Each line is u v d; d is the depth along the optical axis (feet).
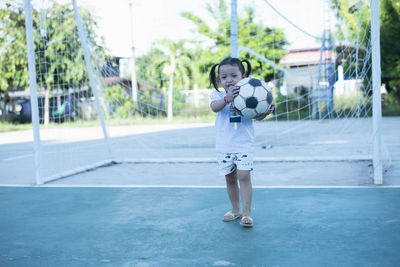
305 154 21.12
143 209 10.91
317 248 7.45
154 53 54.75
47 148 30.71
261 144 26.61
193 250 7.58
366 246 7.47
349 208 10.19
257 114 8.78
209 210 10.55
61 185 14.92
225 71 9.00
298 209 10.28
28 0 14.88
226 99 8.73
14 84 64.69
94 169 18.81
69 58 22.08
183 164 19.40
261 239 8.09
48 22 18.83
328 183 13.58
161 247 7.82
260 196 11.89
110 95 27.50
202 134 37.96
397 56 57.36
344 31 35.94
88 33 24.23
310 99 55.47
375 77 12.92
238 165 9.05
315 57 62.39
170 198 12.10
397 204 10.42
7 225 9.73
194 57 60.70
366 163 17.57
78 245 8.13
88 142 34.81
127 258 7.29
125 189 13.74
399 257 6.88
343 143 25.41
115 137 39.32
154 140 33.78
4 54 59.11
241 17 58.13
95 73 22.17
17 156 25.86
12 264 7.17
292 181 14.20
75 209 11.18
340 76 43.60
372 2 12.71
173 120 58.70
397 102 63.98
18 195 13.33
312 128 39.29
